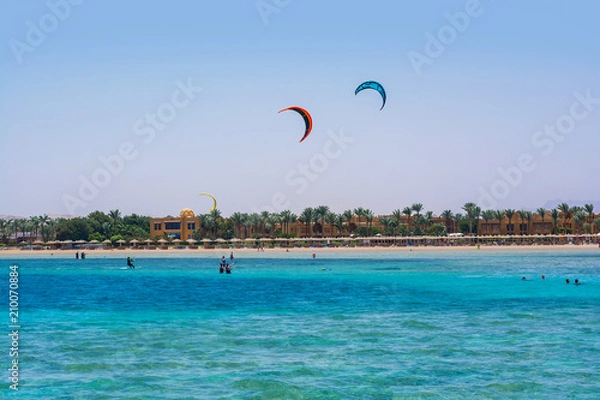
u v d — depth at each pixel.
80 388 23.30
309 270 94.62
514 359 27.34
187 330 35.16
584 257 132.75
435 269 93.50
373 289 60.34
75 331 34.94
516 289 58.38
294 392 22.61
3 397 22.27
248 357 27.95
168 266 112.75
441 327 35.59
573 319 38.34
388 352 28.83
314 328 35.53
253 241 197.62
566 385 23.41
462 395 22.28
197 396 22.23
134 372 25.47
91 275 89.62
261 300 50.91
